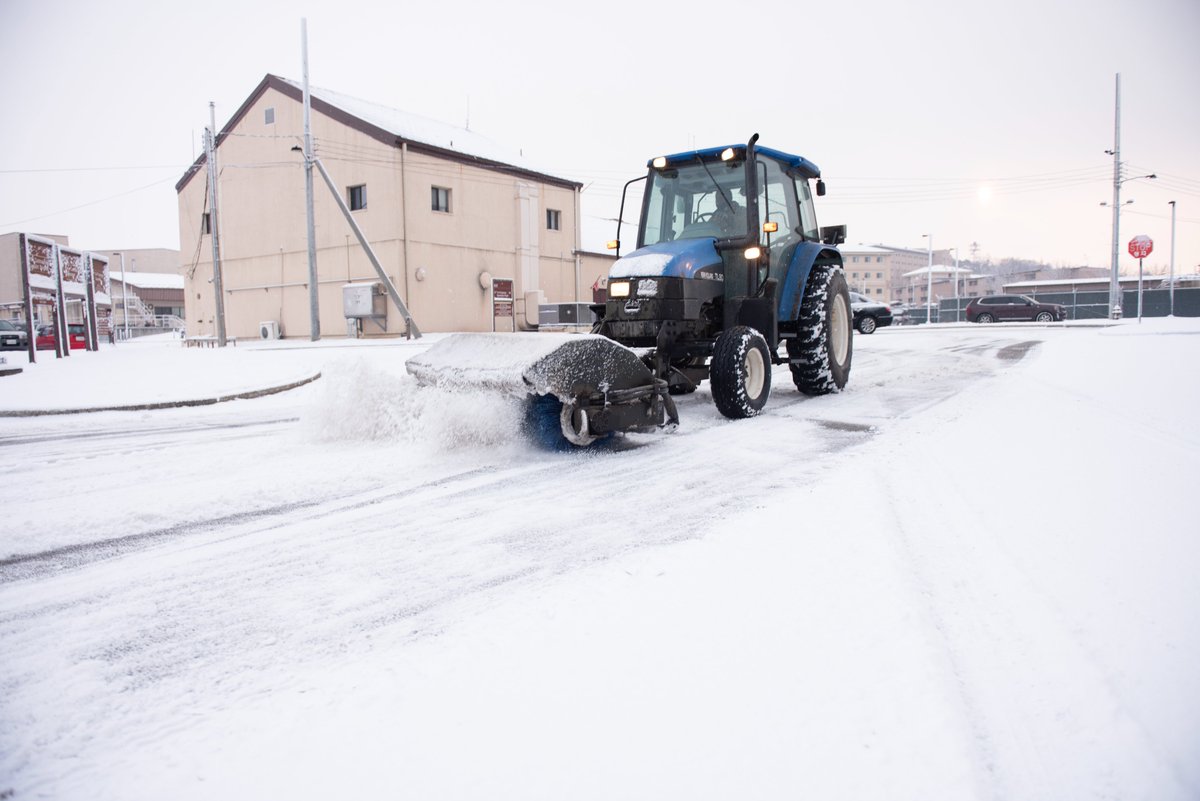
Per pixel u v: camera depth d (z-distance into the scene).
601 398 4.50
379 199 22.64
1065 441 3.99
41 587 2.47
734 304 5.83
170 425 6.45
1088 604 1.95
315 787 1.35
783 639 1.84
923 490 3.18
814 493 3.26
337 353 13.32
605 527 2.95
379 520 3.18
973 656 1.73
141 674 1.84
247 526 3.14
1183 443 3.81
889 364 9.97
